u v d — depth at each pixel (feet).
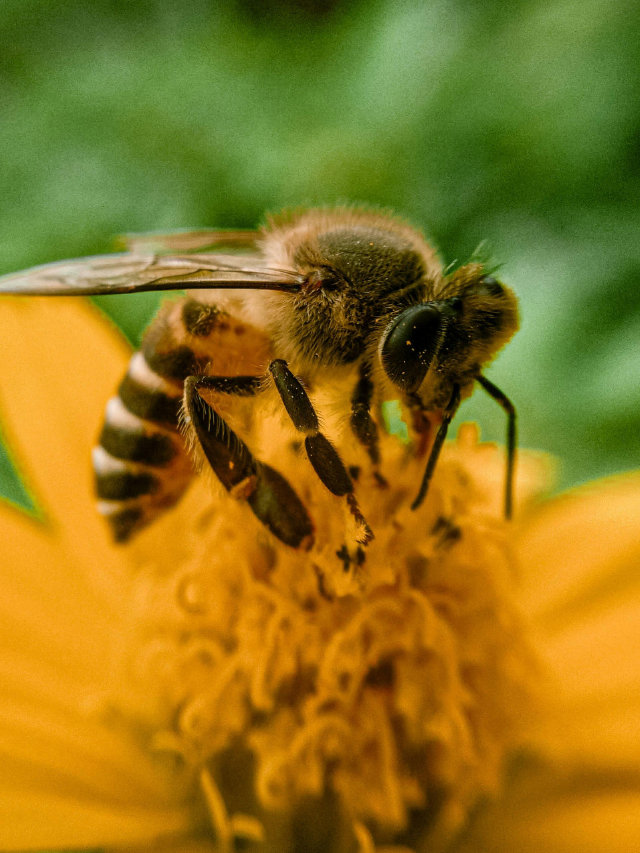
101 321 0.17
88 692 0.15
